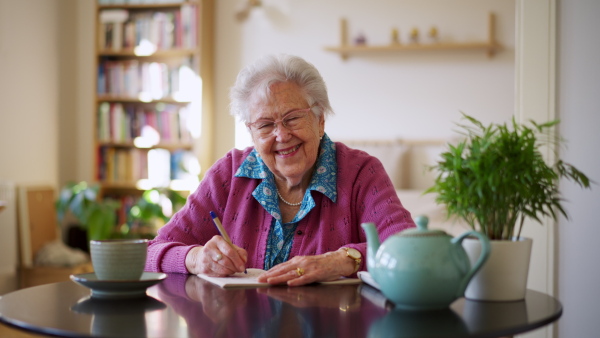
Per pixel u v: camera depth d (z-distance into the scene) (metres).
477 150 1.23
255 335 0.98
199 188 1.88
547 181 1.27
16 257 4.74
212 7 5.41
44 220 5.04
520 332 1.02
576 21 2.17
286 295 1.29
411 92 5.12
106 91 5.31
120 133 5.30
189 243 1.83
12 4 4.87
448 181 1.26
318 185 1.71
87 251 5.43
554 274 2.20
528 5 2.20
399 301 1.13
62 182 5.51
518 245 1.21
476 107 5.01
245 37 5.39
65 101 5.52
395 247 1.13
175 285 1.42
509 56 4.94
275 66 1.68
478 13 4.97
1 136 4.76
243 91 1.71
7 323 1.09
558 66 2.19
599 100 2.15
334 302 1.21
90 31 5.60
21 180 4.98
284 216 1.78
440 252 1.10
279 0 5.33
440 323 1.04
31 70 5.09
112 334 1.00
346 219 1.72
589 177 2.16
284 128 1.66
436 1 5.05
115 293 1.26
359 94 5.21
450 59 5.04
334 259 1.44
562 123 2.19
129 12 5.45
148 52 5.22
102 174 5.35
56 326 1.04
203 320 1.08
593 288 2.17
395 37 5.02
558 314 1.12
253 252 1.75
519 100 2.21
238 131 5.42
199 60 5.14
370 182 1.77
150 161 5.32
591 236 2.16
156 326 1.04
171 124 5.23
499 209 1.23
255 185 1.80
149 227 5.10
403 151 5.07
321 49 5.18
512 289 1.21
